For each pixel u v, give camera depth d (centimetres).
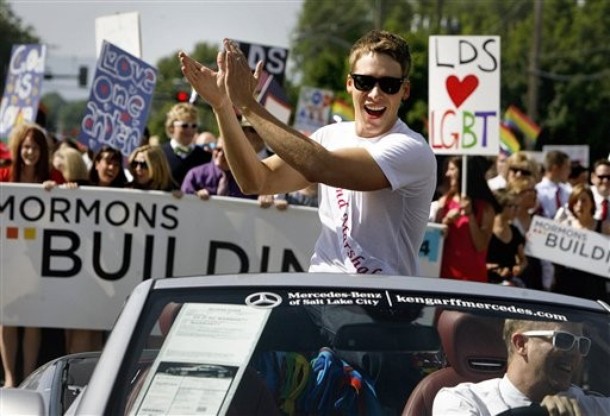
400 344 399
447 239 979
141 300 408
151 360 381
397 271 503
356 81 501
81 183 944
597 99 6150
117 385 370
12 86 1305
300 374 387
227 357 385
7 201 915
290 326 399
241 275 434
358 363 393
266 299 409
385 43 499
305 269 930
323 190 512
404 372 393
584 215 1085
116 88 1069
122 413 362
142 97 1078
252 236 929
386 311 408
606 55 6500
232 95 482
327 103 1945
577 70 6438
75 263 920
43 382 454
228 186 993
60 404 415
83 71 4444
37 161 957
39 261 918
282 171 519
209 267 929
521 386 396
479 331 404
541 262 1129
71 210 920
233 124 499
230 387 377
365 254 499
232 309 404
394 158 481
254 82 486
